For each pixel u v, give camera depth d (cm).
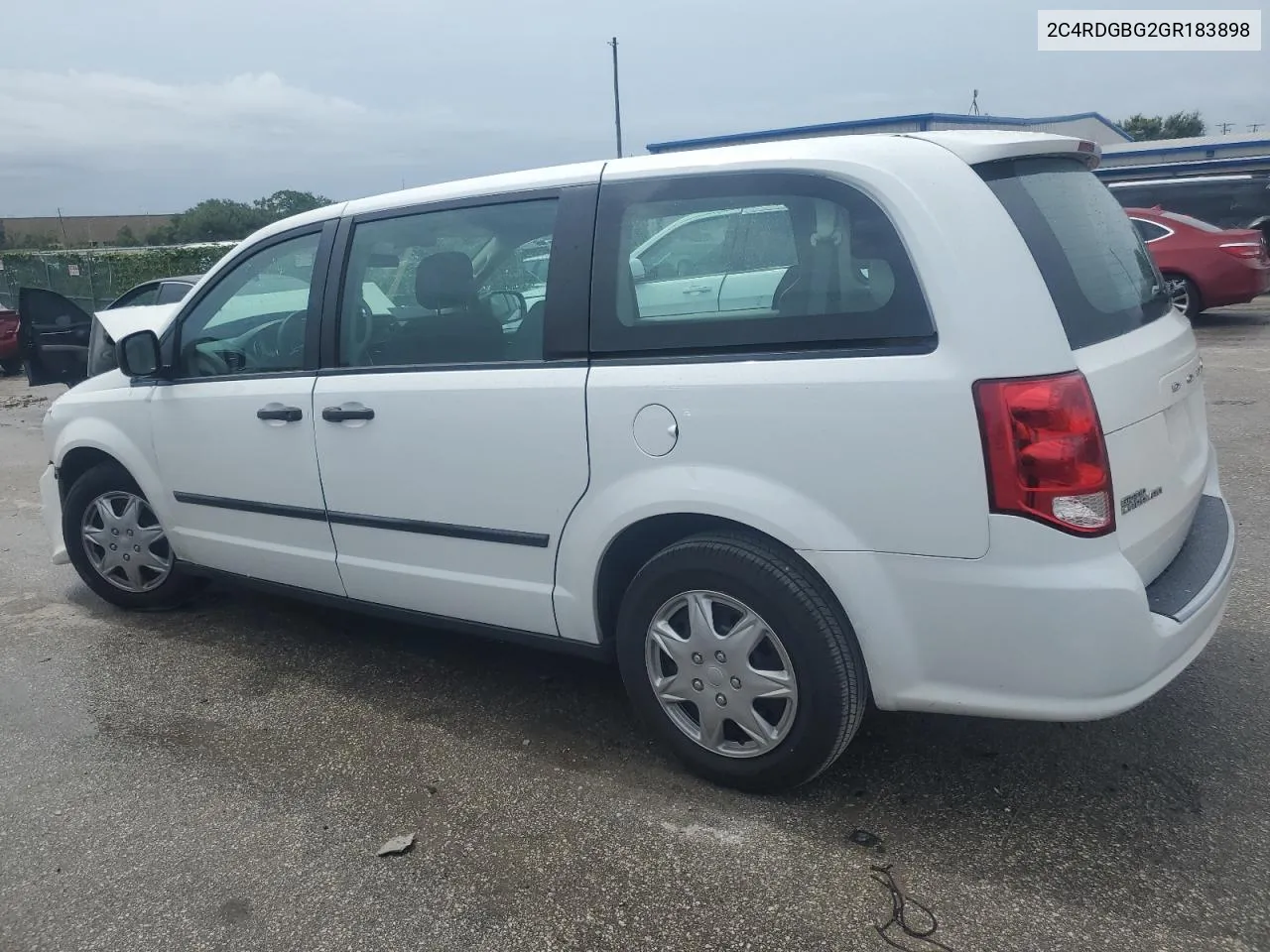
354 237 360
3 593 520
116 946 250
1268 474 594
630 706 362
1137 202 1566
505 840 284
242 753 342
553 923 250
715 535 283
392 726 355
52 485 488
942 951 233
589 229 302
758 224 274
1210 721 324
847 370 254
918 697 264
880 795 295
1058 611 240
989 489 240
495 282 322
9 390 1430
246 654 425
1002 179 264
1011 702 253
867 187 258
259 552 400
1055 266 255
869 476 253
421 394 331
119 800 315
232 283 401
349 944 246
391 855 280
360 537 363
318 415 360
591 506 300
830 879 260
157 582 465
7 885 276
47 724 370
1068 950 231
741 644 281
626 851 276
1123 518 250
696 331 280
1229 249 1216
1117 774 298
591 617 313
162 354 421
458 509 331
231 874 276
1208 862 258
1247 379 892
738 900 254
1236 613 402
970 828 277
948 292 244
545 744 337
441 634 440
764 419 265
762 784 293
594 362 297
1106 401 246
